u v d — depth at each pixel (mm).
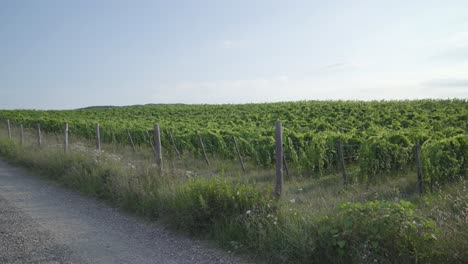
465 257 3887
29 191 9977
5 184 11000
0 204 8562
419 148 8695
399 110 32594
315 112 35031
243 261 4977
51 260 5180
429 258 4043
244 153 15477
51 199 9008
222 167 13703
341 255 4402
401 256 4168
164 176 8516
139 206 7547
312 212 5555
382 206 4512
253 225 5426
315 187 9641
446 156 9250
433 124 22391
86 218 7312
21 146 17094
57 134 25375
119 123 29516
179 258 5188
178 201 6562
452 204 6184
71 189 10133
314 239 4668
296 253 4715
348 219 4508
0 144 19094
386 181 10078
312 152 11727
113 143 21781
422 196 7711
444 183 9250
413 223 4246
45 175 12195
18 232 6441
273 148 13258
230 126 25594
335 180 10500
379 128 19312
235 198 6160
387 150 10539
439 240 4125
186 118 37781
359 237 4418
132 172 9109
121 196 8234
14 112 54500
